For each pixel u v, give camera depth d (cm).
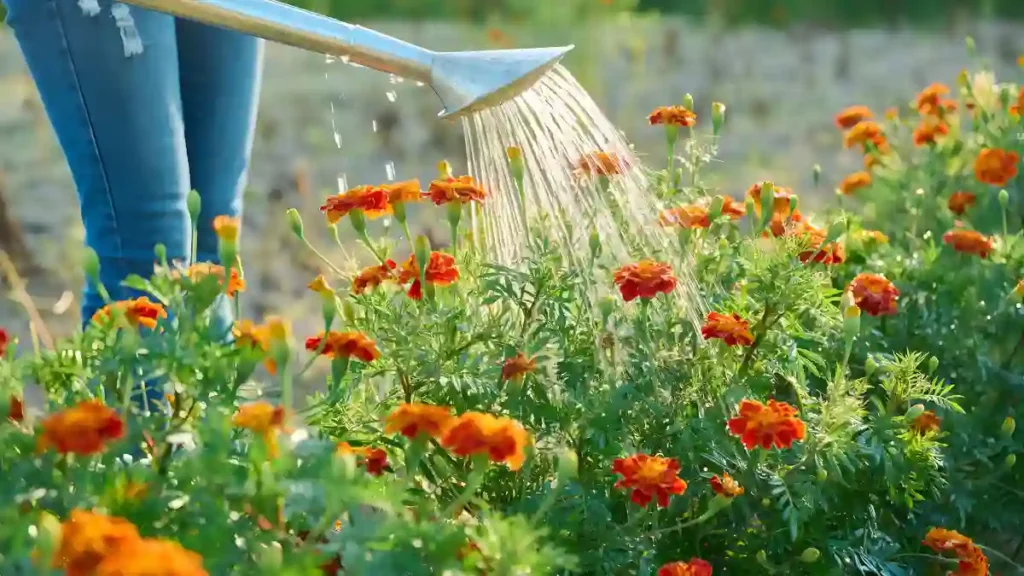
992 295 388
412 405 226
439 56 281
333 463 209
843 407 298
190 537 206
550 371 296
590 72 944
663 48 1259
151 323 254
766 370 317
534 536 213
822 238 341
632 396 284
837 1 1628
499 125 308
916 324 387
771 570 290
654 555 278
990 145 495
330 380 291
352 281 306
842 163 799
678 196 368
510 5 1064
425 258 282
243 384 250
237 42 351
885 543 315
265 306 536
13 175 725
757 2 1602
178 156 333
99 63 314
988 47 1288
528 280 298
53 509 209
